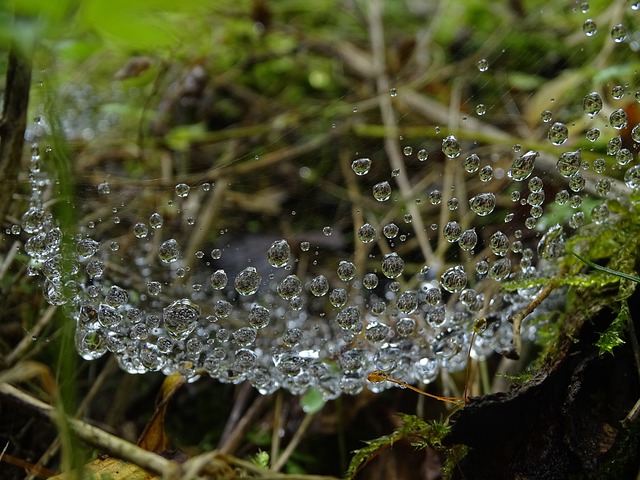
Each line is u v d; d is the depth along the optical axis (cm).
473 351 22
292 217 26
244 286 21
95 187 25
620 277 20
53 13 18
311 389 22
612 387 20
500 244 21
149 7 18
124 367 21
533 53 28
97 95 28
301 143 27
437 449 20
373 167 27
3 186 22
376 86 29
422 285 23
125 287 23
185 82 28
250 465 19
